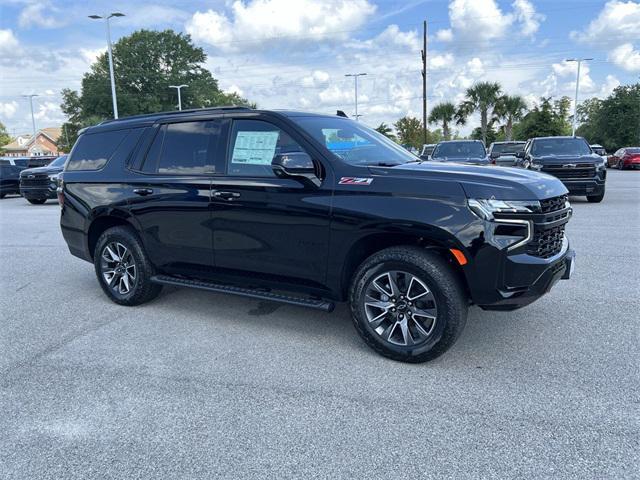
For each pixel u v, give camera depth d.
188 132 4.76
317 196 3.91
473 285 3.48
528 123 48.16
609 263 6.49
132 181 5.02
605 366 3.62
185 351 4.11
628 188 17.83
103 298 5.67
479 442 2.77
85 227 5.46
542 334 4.25
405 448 2.74
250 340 4.31
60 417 3.15
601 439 2.75
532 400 3.19
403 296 3.73
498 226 3.40
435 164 4.18
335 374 3.63
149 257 5.05
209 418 3.09
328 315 4.93
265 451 2.74
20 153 106.88
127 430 2.98
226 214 4.38
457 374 3.57
